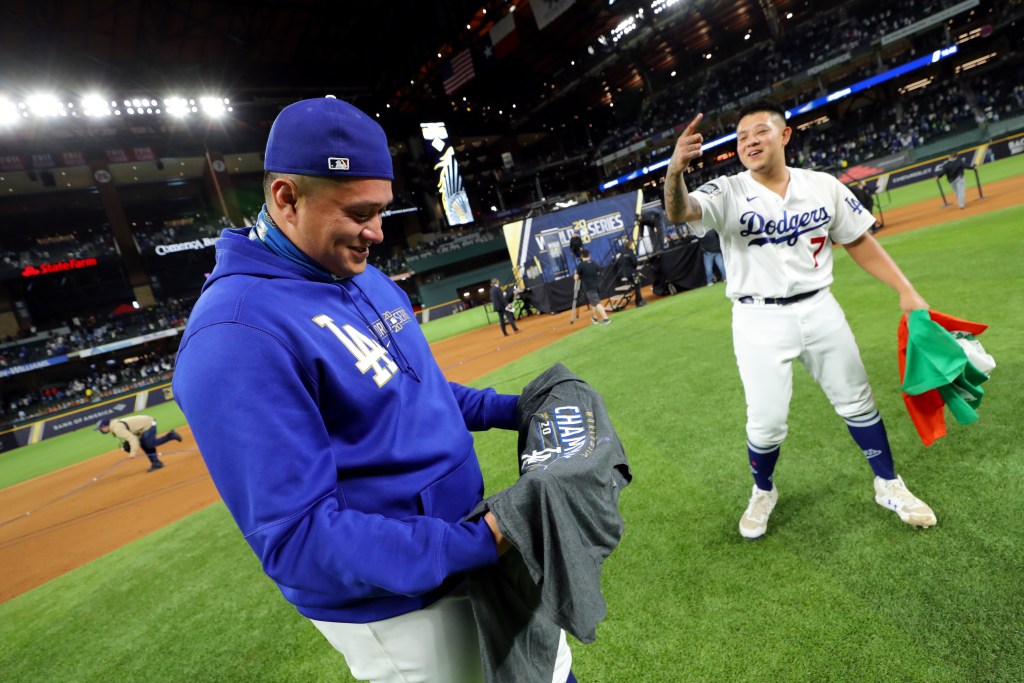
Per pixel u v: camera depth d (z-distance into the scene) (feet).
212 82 82.94
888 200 49.93
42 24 59.57
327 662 6.94
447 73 80.18
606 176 140.36
